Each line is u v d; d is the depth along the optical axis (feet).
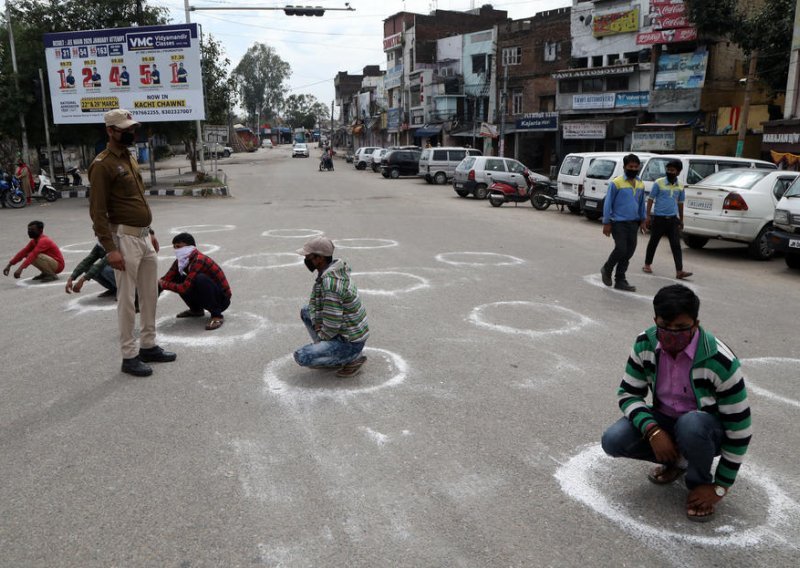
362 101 246.27
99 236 15.43
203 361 17.43
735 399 9.51
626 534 9.75
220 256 33.71
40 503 10.52
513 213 59.31
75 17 80.28
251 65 350.84
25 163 75.61
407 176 122.21
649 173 45.68
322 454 12.21
